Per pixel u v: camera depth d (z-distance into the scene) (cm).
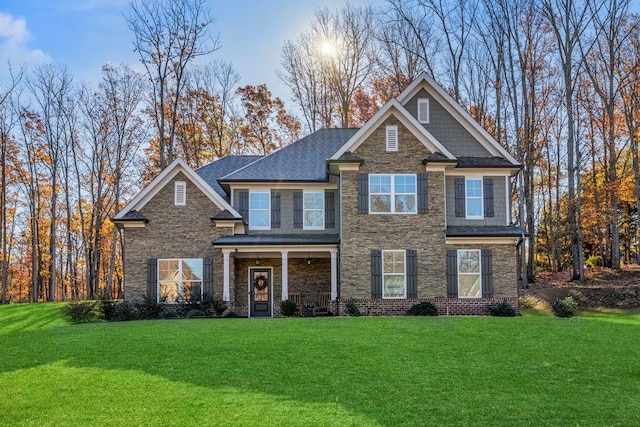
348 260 2394
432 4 3847
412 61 4103
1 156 4284
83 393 1064
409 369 1213
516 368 1223
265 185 2670
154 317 2402
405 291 2389
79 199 4416
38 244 4775
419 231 2406
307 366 1241
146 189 2548
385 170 2423
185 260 2533
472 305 2419
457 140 2661
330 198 2695
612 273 3409
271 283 2688
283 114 4869
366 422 881
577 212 3469
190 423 884
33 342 1647
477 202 2581
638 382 1115
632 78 3356
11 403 1011
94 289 4372
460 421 889
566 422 884
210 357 1341
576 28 3425
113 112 4341
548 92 3691
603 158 4128
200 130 4612
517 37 3647
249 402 988
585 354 1360
